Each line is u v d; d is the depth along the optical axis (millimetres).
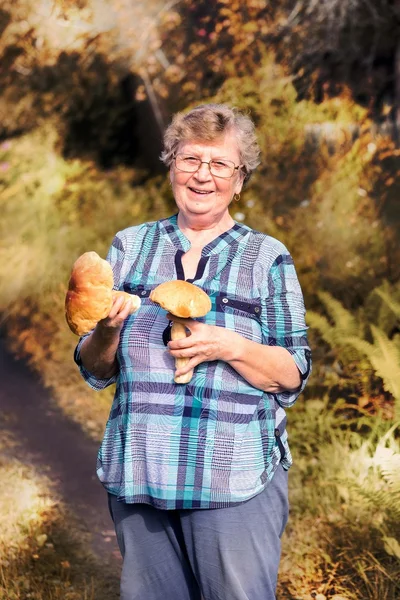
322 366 5293
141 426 2307
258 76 8469
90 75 10875
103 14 9992
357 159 7379
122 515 2418
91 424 5691
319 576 3633
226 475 2277
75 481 4766
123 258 2506
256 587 2326
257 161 2545
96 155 11992
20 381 6570
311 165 7621
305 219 6918
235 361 2273
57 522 4188
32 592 3584
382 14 8211
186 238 2482
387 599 3414
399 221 6449
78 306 2250
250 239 2473
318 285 6258
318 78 8727
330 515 3996
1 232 9758
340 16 8227
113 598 3572
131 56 10312
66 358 6816
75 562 3852
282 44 8664
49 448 5266
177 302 2201
